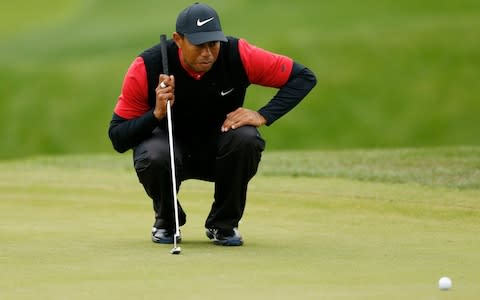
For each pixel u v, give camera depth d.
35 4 168.50
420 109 108.38
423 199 28.64
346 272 18.19
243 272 18.14
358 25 129.12
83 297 15.75
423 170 35.50
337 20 134.00
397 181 32.97
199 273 18.02
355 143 103.00
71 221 26.61
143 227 25.47
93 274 17.95
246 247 21.67
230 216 22.14
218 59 21.66
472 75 113.50
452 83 112.25
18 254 20.50
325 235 23.69
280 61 22.05
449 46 119.12
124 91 21.94
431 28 124.62
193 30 20.88
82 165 42.25
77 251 20.95
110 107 112.12
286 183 33.12
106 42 137.50
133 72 21.77
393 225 25.31
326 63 116.38
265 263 19.28
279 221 26.38
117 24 148.50
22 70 122.81
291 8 143.25
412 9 136.62
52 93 116.12
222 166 21.78
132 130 21.66
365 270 18.44
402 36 122.38
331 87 112.75
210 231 22.66
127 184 34.25
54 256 20.22
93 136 108.19
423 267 18.78
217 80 21.75
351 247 21.64
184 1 158.12
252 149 21.69
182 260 19.66
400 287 16.52
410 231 24.23
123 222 26.48
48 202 30.61
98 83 117.25
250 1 148.62
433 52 118.12
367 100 110.25
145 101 21.98
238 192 21.98
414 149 42.47
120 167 41.00
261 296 15.70
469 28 124.25
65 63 125.38
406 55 117.75
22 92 116.56
